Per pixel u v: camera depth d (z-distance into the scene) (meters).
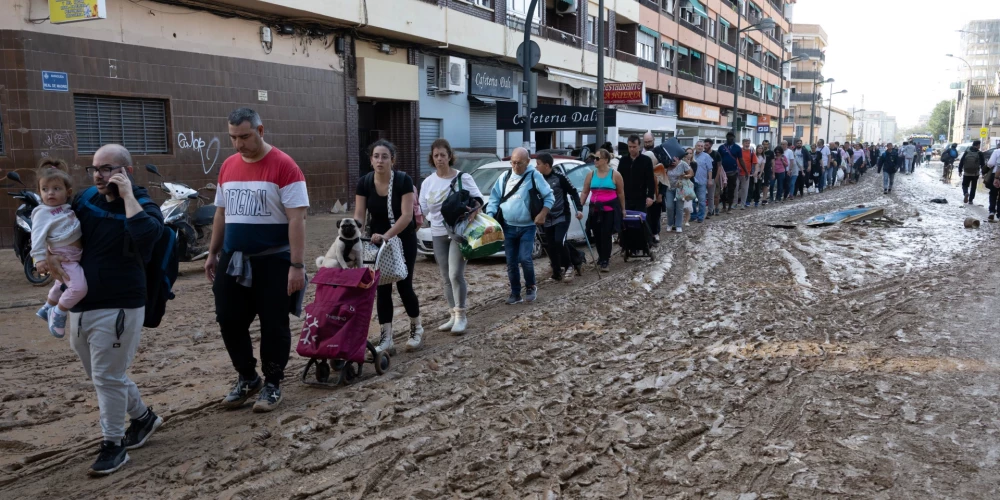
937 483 4.02
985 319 7.69
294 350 6.82
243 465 4.24
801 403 5.27
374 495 3.91
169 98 14.79
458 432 4.70
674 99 46.44
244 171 4.96
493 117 26.67
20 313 8.15
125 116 14.12
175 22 14.87
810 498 3.86
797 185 28.77
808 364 6.15
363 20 18.67
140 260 4.21
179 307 8.55
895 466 4.23
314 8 17.11
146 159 14.39
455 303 7.33
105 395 4.19
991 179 17.34
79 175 13.16
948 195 27.84
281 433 4.64
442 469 4.22
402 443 4.56
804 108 104.62
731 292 9.16
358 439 4.59
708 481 4.07
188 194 10.99
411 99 21.62
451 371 5.97
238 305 5.08
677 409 5.16
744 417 5.02
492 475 4.12
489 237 7.08
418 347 6.74
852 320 7.73
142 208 4.18
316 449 4.45
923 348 6.62
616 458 4.35
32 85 12.45
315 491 3.93
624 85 26.77
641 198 11.92
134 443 4.52
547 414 5.04
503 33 25.16
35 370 6.13
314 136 18.58
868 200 25.38
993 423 4.86
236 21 16.27
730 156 21.00
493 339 6.93
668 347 6.69
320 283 5.60
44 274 4.04
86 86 13.23
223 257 5.02
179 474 4.12
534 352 6.47
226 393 5.59
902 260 11.63
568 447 4.48
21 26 12.30
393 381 5.64
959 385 5.61
